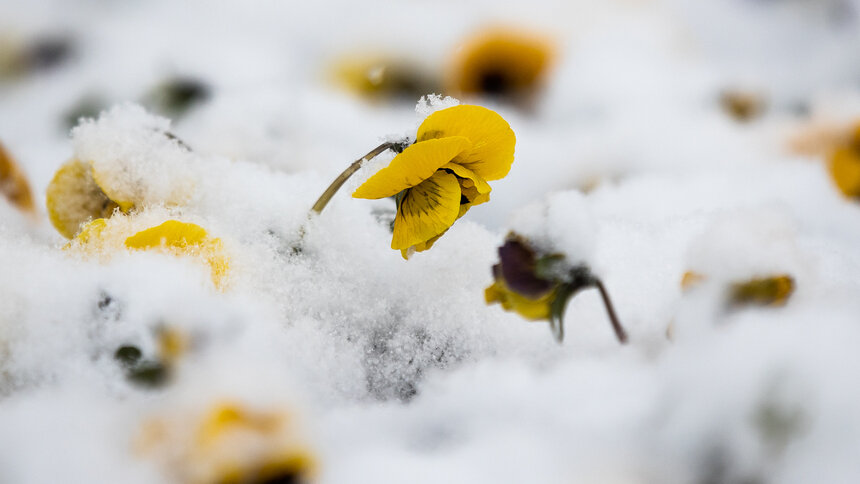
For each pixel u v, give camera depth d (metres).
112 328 0.66
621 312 0.71
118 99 0.95
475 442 0.66
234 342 0.67
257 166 0.76
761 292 0.66
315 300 0.71
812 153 0.88
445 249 0.73
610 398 0.67
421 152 0.68
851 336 0.64
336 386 0.70
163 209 0.71
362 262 0.72
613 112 0.96
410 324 0.71
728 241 0.67
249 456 0.64
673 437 0.65
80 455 0.65
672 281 0.72
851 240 0.80
